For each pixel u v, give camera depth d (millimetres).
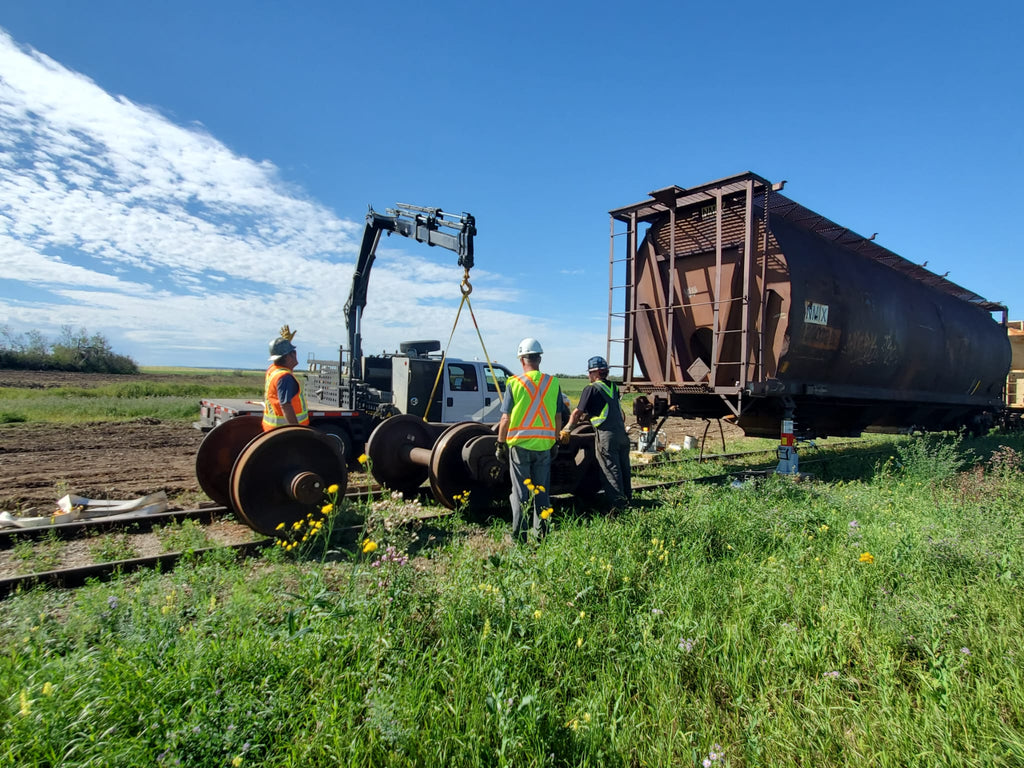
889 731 2406
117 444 13594
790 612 3631
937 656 3068
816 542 4938
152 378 47312
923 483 7914
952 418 15773
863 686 2898
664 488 8172
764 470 10133
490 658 2746
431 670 2666
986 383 15461
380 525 4371
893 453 12891
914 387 12484
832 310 9547
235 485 5027
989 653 3059
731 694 2816
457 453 6516
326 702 2393
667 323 10164
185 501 7309
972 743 2361
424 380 11094
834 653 3129
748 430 10711
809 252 9555
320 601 3139
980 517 5387
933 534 4766
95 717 2232
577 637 3166
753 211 9016
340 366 11703
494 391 12125
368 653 2766
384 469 7062
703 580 3988
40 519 5809
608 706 2625
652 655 2994
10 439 14109
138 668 2496
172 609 3326
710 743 2398
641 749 2377
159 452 12461
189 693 2383
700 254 9898
